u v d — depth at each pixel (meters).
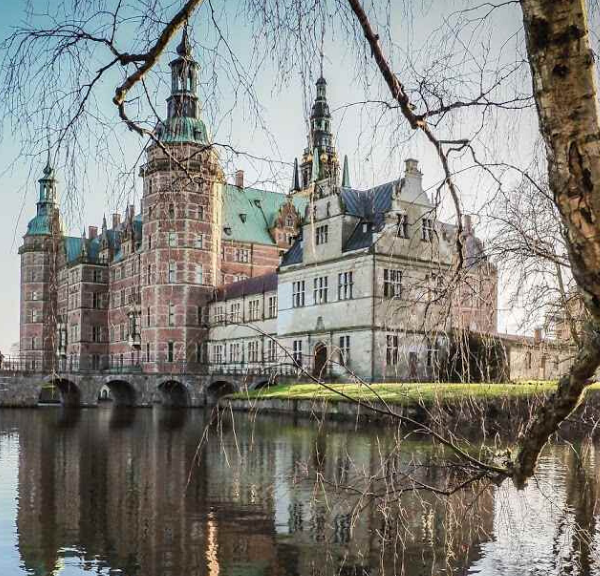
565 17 3.42
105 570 11.43
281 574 11.15
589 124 3.46
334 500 15.98
